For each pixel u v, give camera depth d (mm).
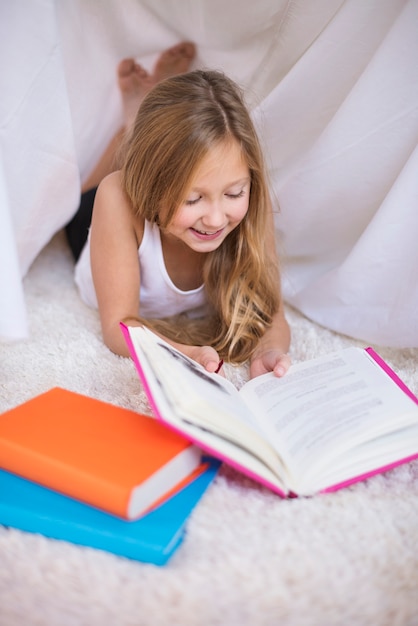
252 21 1150
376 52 996
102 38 1192
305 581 622
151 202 933
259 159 946
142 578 624
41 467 668
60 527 656
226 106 908
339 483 710
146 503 651
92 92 1228
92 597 604
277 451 705
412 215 996
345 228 1183
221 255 1063
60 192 1143
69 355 1028
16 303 930
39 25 953
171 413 662
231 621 587
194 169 866
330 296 1155
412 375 1029
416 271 1017
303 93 1124
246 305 1065
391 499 742
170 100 916
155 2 1192
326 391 797
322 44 1061
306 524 689
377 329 1100
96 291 1066
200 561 641
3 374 970
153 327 1066
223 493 738
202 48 1269
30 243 1170
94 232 1053
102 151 1369
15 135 1015
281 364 862
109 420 742
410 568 642
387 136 1038
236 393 796
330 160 1102
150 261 1069
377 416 741
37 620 589
